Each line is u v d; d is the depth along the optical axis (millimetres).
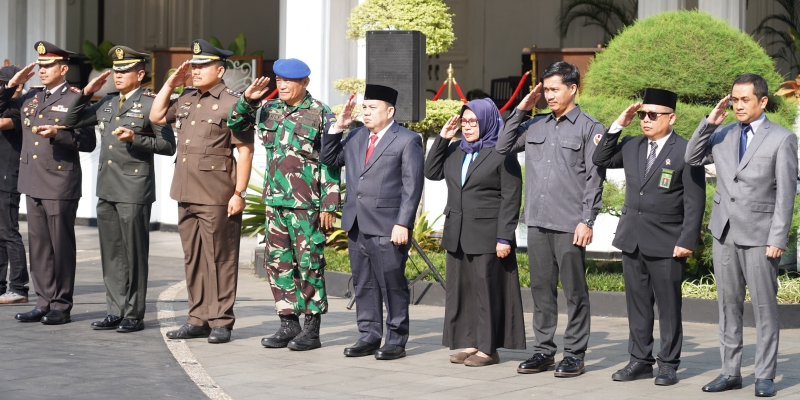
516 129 5992
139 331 7320
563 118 5996
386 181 6379
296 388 5613
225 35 20734
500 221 6082
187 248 7016
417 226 10938
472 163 6207
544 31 18656
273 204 6668
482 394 5488
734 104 5551
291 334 6855
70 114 7289
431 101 10500
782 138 5445
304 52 12844
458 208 6238
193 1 20328
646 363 5926
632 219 5848
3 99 7930
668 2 11867
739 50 8742
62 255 7531
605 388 5656
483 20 19625
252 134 6934
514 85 18266
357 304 6645
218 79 6902
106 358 6340
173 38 20391
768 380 5480
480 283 6207
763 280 5480
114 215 7293
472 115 6195
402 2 10445
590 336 7379
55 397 5305
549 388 5645
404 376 5945
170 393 5438
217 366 6176
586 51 12211
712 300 7953
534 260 6121
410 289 8945
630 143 5945
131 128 7145
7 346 6676
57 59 7582
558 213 5941
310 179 6672
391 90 6410
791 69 17172
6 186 8312
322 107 6719
